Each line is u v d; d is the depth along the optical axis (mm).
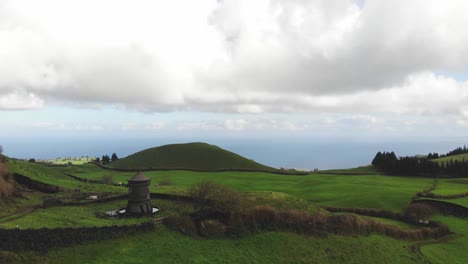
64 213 54094
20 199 58469
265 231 58594
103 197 67875
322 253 56156
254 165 190250
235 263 48406
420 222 80812
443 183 144500
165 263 43906
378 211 86375
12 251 38344
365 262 56156
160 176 145625
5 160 76312
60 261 39375
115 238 46281
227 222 57625
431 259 60281
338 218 65562
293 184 128750
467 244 69562
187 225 53750
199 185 68812
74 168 172500
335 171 197250
